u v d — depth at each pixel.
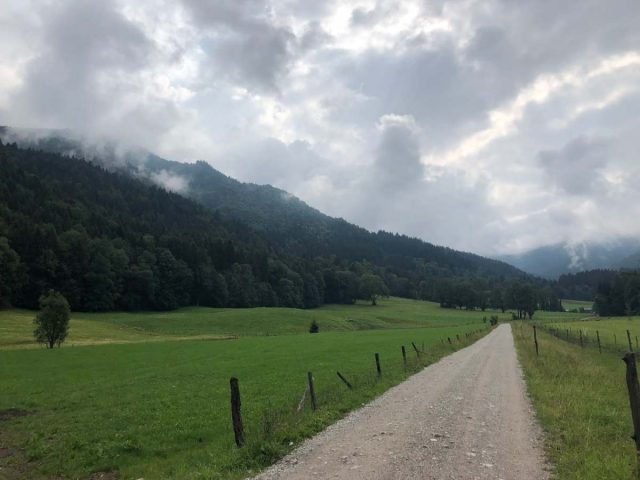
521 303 177.88
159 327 111.69
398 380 25.39
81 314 126.06
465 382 24.22
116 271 143.50
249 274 183.25
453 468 10.66
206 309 157.00
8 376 37.50
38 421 21.66
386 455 11.87
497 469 10.51
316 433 14.58
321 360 40.12
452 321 158.38
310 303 198.38
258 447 12.84
